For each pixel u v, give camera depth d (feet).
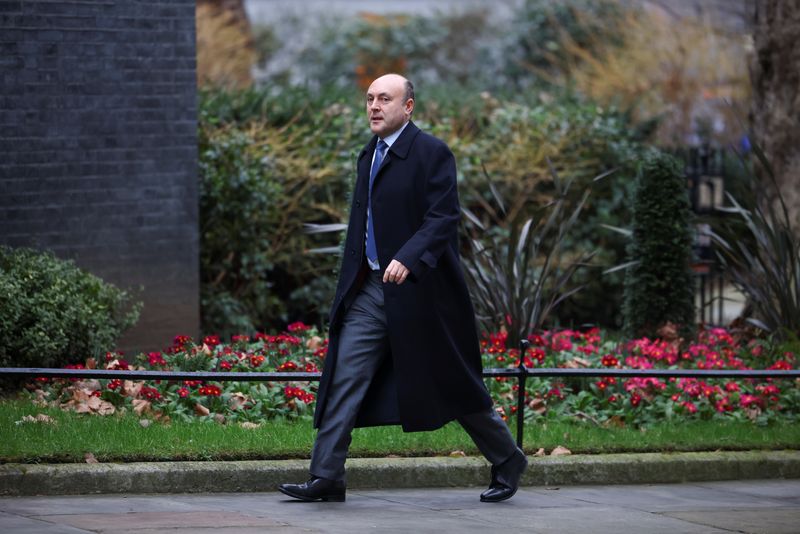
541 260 84.58
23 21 62.34
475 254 65.98
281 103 84.99
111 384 53.06
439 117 89.56
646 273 71.31
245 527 37.35
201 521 37.99
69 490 41.96
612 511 42.39
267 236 80.38
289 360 58.44
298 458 45.85
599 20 142.72
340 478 41.81
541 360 59.31
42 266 58.34
